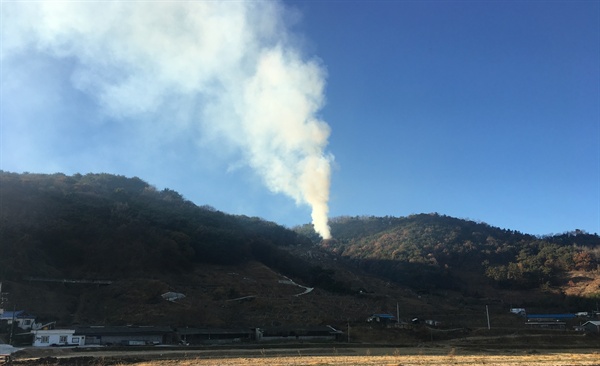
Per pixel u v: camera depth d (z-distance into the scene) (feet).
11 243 361.51
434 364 161.89
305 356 193.36
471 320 400.06
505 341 292.40
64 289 352.28
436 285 616.39
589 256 617.62
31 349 201.16
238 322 320.70
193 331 261.44
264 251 555.28
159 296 352.49
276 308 361.30
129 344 239.91
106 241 420.77
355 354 207.00
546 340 297.94
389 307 435.94
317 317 341.41
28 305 300.61
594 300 483.51
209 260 492.95
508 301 539.70
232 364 160.66
